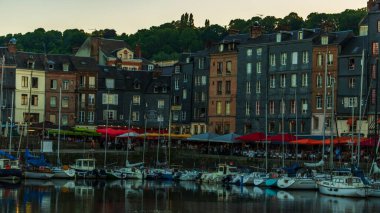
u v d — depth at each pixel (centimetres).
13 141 11900
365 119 11462
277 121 12738
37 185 9081
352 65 11769
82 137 13050
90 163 10644
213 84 13900
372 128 10750
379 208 7369
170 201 7788
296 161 10188
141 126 14850
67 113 14138
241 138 10981
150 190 8925
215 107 13825
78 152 11312
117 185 9506
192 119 14400
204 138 11462
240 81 13400
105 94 14575
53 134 12756
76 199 7731
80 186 9162
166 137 13025
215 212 7012
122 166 11544
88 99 14338
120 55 17950
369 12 11681
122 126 14275
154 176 10494
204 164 11400
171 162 11781
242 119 13325
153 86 14938
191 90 14462
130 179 10475
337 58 11925
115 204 7425
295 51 12575
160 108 14900
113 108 14650
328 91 12006
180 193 8625
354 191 8156
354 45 11881
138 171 10538
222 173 10162
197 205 7500
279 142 10988
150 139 13175
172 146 12756
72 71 14188
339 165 9600
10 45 13938
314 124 12194
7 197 7706
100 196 8081
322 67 12144
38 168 9944
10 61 13650
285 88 12681
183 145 12962
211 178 10138
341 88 11844
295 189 9006
